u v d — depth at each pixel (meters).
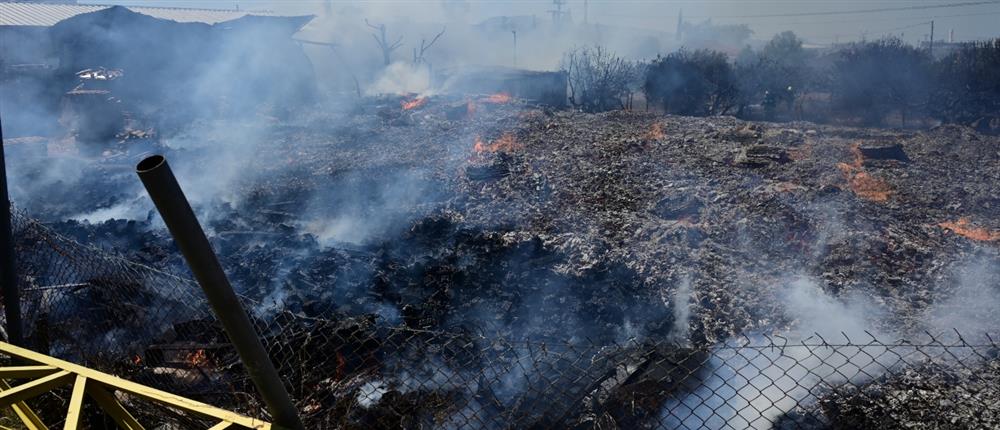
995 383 5.35
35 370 3.08
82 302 5.73
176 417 4.30
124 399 4.57
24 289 5.89
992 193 11.95
